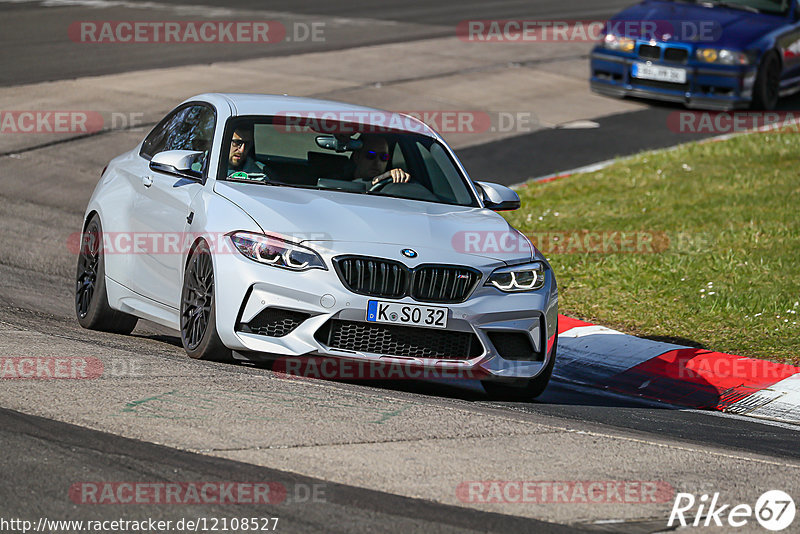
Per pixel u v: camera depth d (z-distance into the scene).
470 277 24.55
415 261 24.08
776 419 27.11
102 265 29.52
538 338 25.52
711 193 48.84
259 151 27.39
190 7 97.81
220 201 25.41
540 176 53.88
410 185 27.91
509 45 85.88
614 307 35.88
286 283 23.64
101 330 30.31
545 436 20.97
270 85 68.62
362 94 67.62
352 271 23.83
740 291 36.22
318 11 99.25
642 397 28.94
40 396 20.20
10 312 30.19
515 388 26.44
